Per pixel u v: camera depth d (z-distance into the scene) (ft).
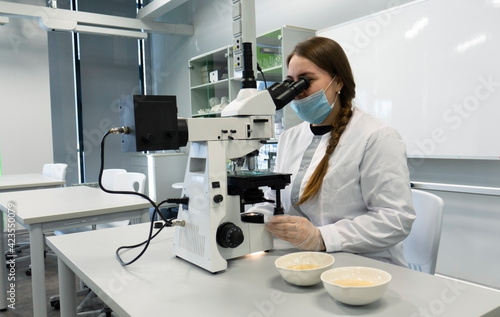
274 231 3.41
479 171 7.46
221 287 2.74
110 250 3.79
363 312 2.30
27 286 9.39
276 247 3.71
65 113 17.89
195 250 3.20
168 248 3.81
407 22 7.97
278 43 10.64
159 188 16.24
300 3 11.64
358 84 9.05
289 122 10.42
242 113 3.17
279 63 10.59
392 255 3.90
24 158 15.70
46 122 16.14
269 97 3.36
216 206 3.05
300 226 3.35
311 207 4.06
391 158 3.66
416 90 7.91
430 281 2.75
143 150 2.74
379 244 3.45
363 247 3.46
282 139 4.93
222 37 15.79
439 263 8.27
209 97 15.33
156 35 19.89
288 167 4.56
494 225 7.31
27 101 15.71
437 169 8.13
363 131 3.89
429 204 4.19
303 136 4.62
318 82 3.91
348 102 4.19
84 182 18.40
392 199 3.57
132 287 2.78
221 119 3.11
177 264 3.30
